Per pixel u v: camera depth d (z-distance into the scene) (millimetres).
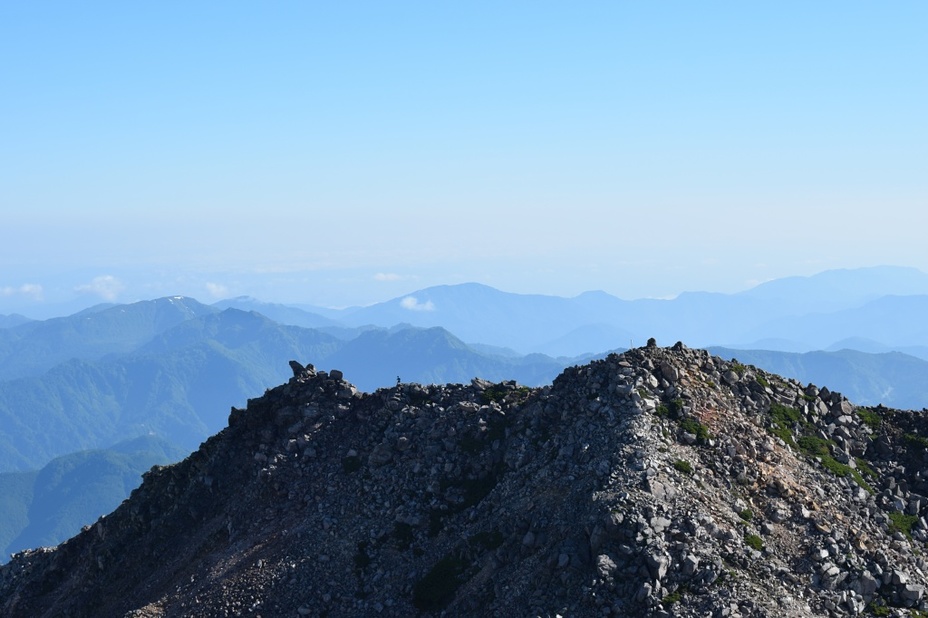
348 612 72688
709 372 83812
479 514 76625
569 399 81312
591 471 70312
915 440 84375
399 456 86062
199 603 77000
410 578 73750
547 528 68312
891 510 75562
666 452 70938
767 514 69125
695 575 61406
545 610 62188
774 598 60750
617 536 63531
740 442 75000
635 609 60062
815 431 82562
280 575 76938
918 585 65500
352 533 79688
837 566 65125
